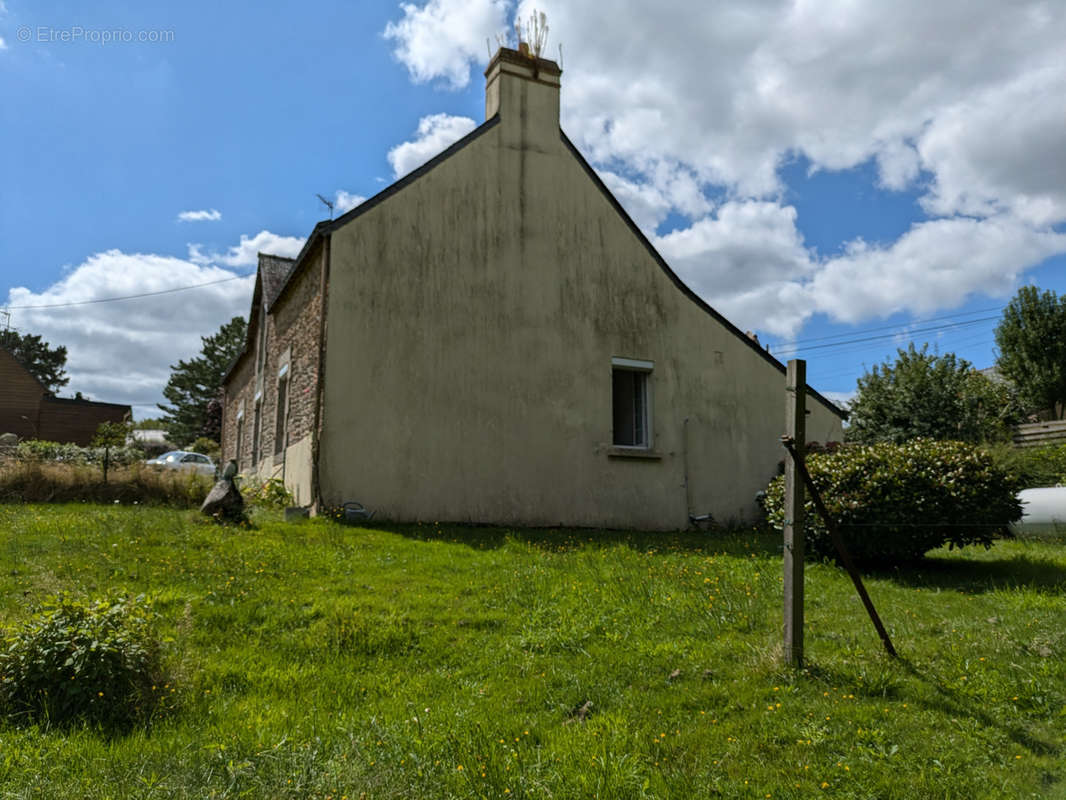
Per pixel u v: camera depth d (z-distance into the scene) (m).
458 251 13.09
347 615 6.55
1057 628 6.14
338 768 3.93
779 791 3.83
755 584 7.89
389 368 12.18
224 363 53.84
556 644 6.14
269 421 17.14
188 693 4.88
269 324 18.14
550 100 14.50
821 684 5.16
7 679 4.47
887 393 20.08
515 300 13.49
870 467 8.99
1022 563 8.92
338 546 9.35
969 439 19.03
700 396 15.27
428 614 6.79
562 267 14.07
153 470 13.27
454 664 5.79
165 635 5.85
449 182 13.20
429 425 12.34
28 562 7.63
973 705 4.80
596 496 13.70
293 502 12.96
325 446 11.52
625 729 4.51
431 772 3.96
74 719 4.36
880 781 3.90
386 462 11.92
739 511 15.28
